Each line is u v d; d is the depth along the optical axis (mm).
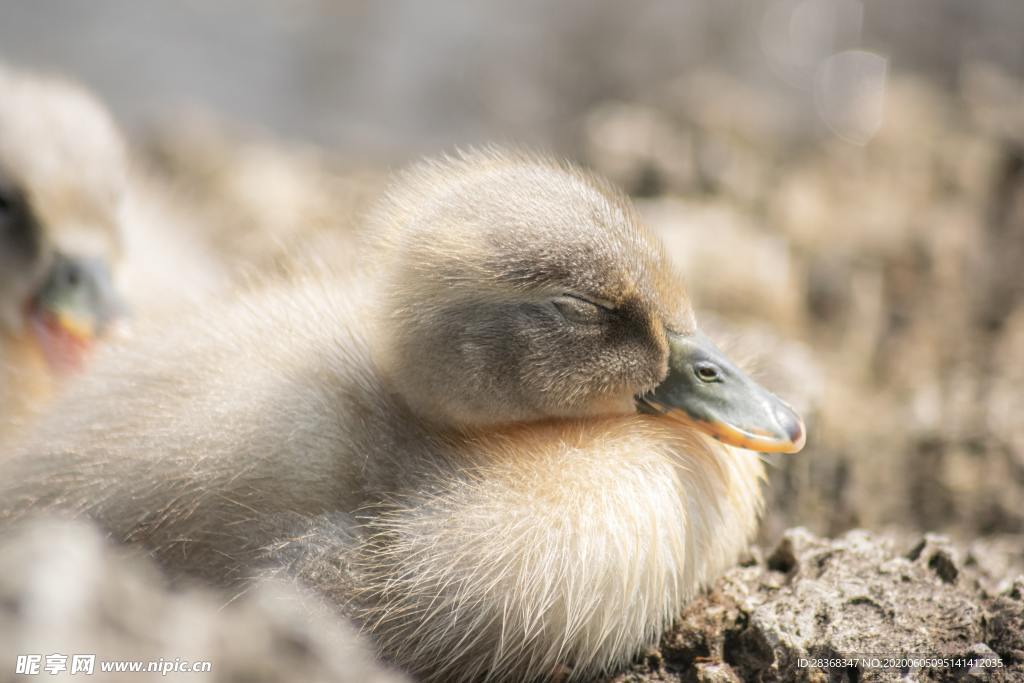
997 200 1599
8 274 1459
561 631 1355
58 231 1457
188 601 1312
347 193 1697
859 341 1514
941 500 1435
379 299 1368
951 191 1626
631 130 1749
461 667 1358
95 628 1298
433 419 1367
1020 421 1448
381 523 1356
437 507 1357
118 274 1468
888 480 1440
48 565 1300
